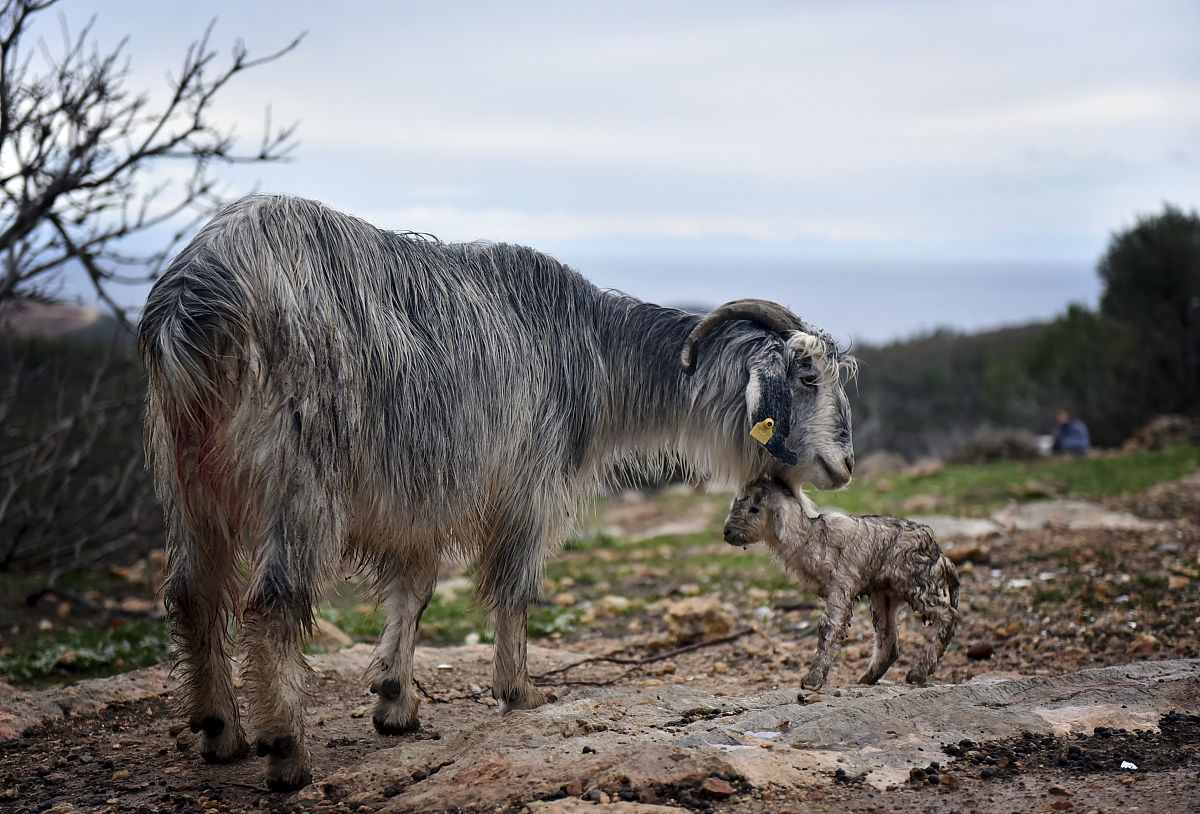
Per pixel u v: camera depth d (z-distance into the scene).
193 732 4.77
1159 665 5.41
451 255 5.13
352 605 9.63
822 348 5.34
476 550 5.27
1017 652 6.66
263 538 4.08
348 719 5.52
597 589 9.94
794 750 3.99
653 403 5.70
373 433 4.40
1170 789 3.59
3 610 9.43
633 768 3.72
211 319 4.06
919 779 3.77
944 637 5.51
